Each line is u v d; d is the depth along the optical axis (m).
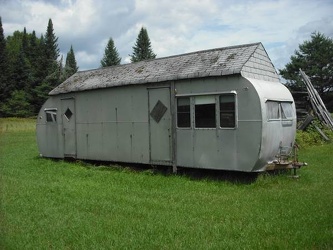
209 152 11.88
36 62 67.69
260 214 7.70
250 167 11.01
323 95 52.47
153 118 13.39
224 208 8.27
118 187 10.88
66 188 10.75
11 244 6.31
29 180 12.27
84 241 6.38
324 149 18.45
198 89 12.11
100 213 8.14
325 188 10.09
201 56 13.26
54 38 73.12
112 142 14.89
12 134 36.41
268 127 11.08
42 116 18.22
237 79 11.26
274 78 13.37
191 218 7.56
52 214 8.05
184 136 12.50
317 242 6.01
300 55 55.81
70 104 16.69
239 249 5.84
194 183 11.25
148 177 12.38
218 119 11.63
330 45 53.66
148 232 6.72
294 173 11.88
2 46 61.66
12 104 58.75
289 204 8.42
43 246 6.21
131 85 13.98
